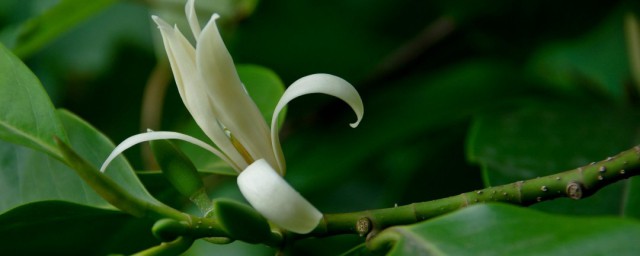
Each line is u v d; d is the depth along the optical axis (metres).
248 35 0.60
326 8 0.60
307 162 0.56
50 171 0.48
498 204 0.41
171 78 0.60
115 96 0.72
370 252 0.43
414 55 0.60
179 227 0.43
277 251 0.43
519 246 0.40
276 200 0.41
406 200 0.60
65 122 0.48
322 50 0.61
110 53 0.71
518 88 0.57
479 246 0.40
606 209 0.48
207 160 0.49
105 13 0.71
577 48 0.56
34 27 0.56
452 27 0.60
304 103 0.58
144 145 0.58
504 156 0.51
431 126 0.56
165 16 0.58
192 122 0.51
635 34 0.55
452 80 0.58
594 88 0.57
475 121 0.53
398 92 0.58
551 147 0.52
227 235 0.43
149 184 0.48
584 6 0.56
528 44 0.57
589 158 0.51
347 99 0.43
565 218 0.40
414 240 0.41
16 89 0.46
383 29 0.60
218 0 0.58
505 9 0.56
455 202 0.43
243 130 0.44
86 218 0.46
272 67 0.61
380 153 0.57
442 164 0.60
